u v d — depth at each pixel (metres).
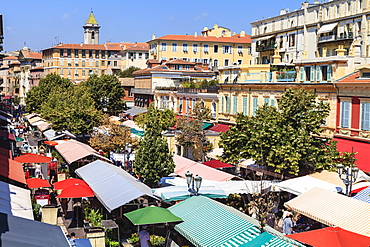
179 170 37.22
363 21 61.22
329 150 33.34
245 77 53.22
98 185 30.05
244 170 43.91
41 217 27.36
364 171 33.84
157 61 95.88
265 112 37.38
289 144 32.59
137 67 143.88
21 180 28.50
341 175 30.45
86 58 161.62
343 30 65.38
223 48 119.19
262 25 85.81
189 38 117.38
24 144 67.00
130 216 23.28
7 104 156.75
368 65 37.19
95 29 197.88
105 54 163.62
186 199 25.80
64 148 46.19
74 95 84.06
